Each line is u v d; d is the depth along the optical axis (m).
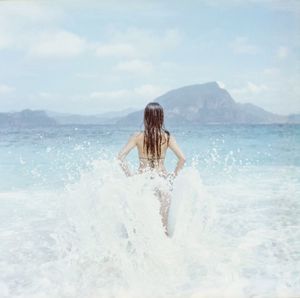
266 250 3.41
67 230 3.98
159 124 3.59
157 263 3.12
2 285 2.83
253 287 2.76
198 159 8.77
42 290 2.76
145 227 3.36
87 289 2.77
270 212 4.56
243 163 8.33
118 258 3.22
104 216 3.48
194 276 2.93
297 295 2.64
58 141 13.26
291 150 10.45
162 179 3.55
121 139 13.98
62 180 6.50
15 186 6.07
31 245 3.58
